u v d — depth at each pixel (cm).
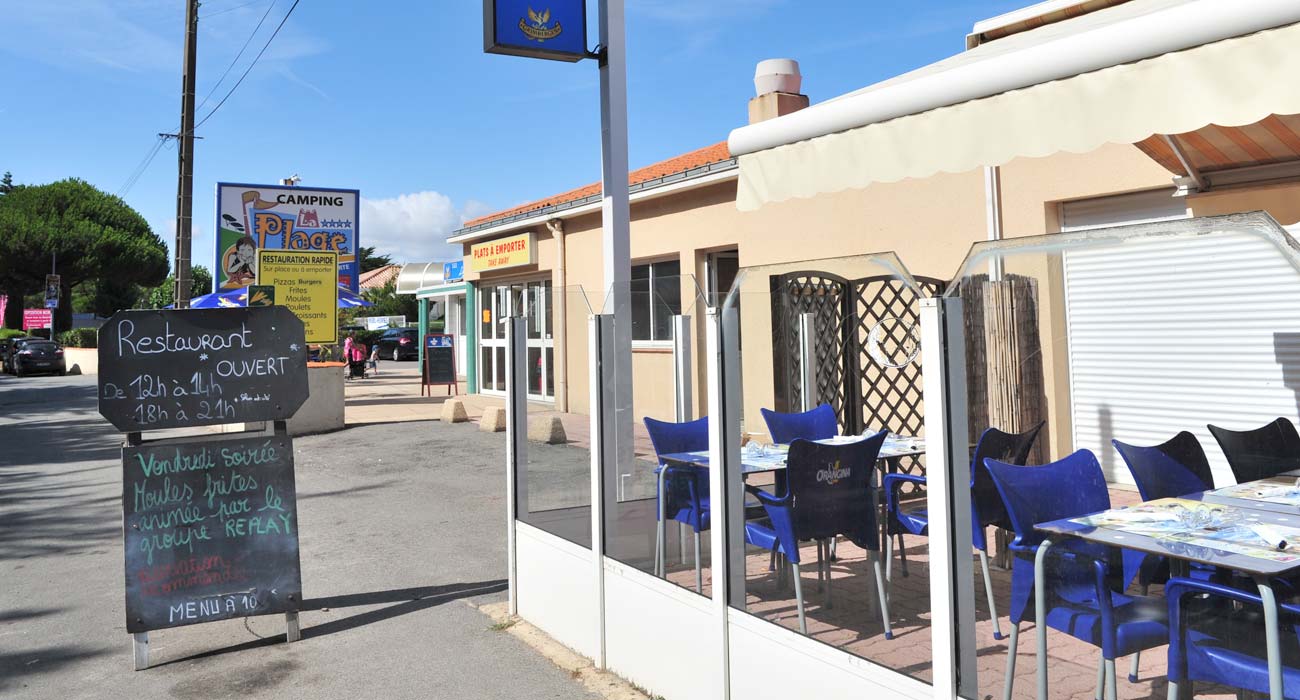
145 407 475
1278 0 290
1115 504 242
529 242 1691
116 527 796
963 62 454
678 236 1270
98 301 5716
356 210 2247
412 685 421
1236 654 220
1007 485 259
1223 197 617
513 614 516
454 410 1491
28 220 4788
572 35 677
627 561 416
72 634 511
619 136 673
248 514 488
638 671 404
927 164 404
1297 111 293
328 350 1805
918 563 272
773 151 479
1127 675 237
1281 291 191
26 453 1318
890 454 291
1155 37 321
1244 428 203
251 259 2141
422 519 789
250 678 438
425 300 2781
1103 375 227
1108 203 734
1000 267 242
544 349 488
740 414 343
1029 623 256
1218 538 231
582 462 445
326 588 592
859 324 294
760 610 335
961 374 251
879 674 279
